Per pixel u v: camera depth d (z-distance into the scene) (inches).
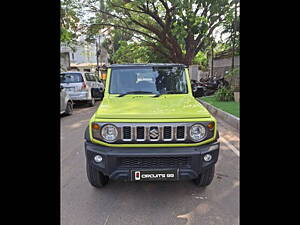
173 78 161.6
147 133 105.7
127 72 161.6
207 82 656.4
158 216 106.3
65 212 108.8
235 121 272.1
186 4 482.0
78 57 1295.5
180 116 109.0
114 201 118.3
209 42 699.4
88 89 429.4
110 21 689.6
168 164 107.0
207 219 103.8
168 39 672.4
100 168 108.1
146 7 591.2
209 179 123.3
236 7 506.0
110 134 106.9
